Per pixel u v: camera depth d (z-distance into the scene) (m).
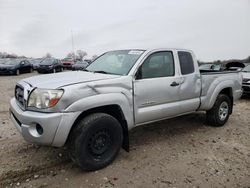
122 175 3.48
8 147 4.31
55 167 3.66
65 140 3.29
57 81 3.50
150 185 3.25
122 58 4.39
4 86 13.15
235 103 8.90
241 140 4.96
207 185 3.28
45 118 3.13
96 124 3.46
